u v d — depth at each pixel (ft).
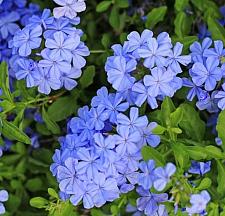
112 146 2.33
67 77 2.53
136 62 2.42
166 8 2.72
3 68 2.52
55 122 2.65
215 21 2.62
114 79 2.41
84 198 2.37
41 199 2.49
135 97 2.43
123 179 2.39
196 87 2.48
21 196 2.83
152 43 2.39
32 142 2.83
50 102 2.67
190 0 2.84
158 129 2.37
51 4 2.87
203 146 2.44
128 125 2.35
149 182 2.26
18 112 2.59
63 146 2.46
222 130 2.38
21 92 2.59
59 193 2.50
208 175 2.49
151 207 2.40
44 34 2.49
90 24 2.88
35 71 2.48
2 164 2.78
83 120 2.45
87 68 2.63
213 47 2.63
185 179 2.28
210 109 2.51
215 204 2.38
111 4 2.91
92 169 2.34
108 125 2.43
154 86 2.38
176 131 2.38
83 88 2.68
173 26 2.82
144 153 2.29
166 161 2.41
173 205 2.36
